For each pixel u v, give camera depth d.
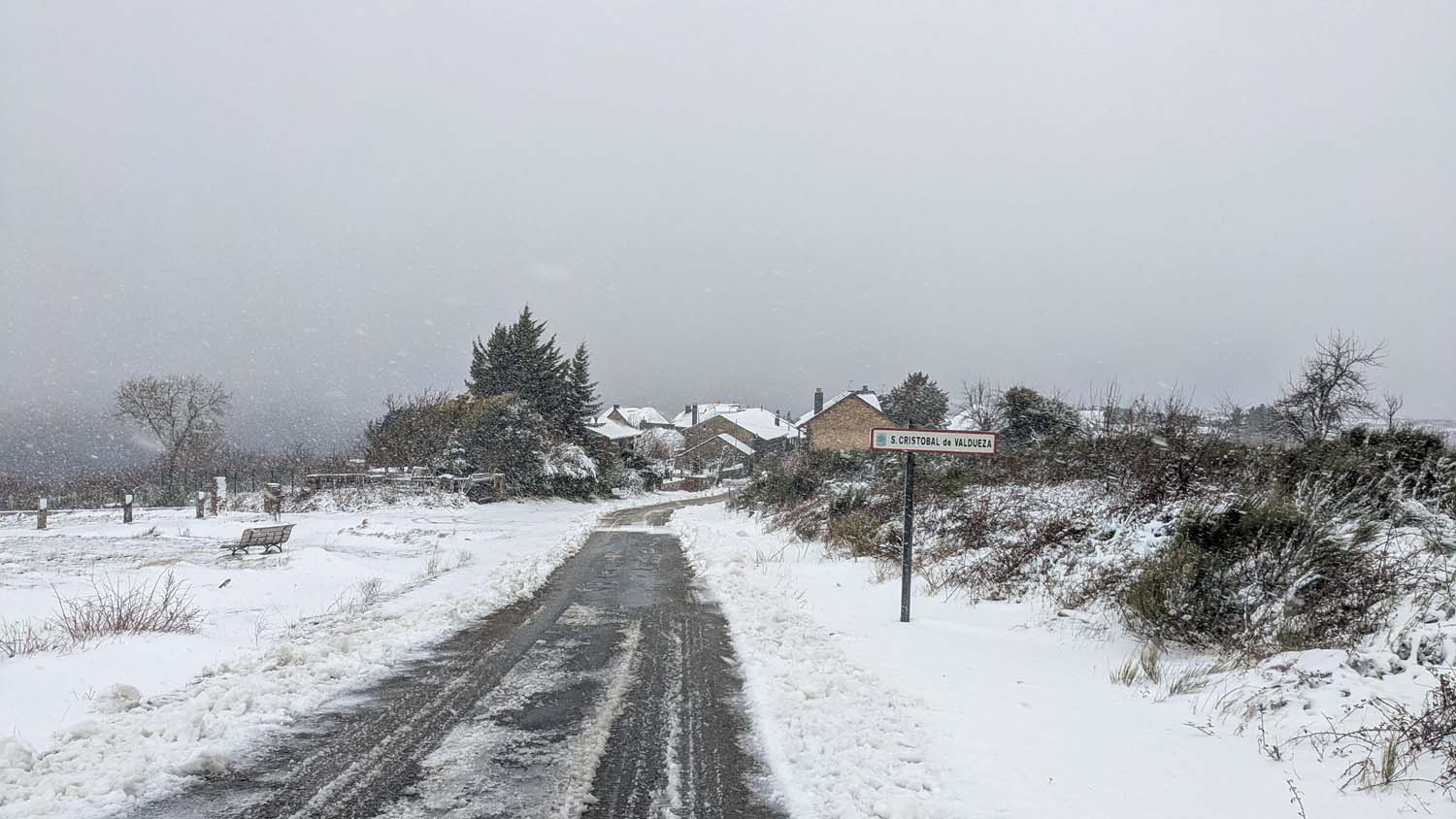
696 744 5.68
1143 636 8.30
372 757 5.37
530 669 7.87
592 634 9.64
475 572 15.66
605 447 61.94
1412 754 4.69
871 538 17.03
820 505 23.80
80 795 4.65
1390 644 6.30
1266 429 18.38
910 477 10.62
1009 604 11.03
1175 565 8.34
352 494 37.56
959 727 5.97
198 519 31.58
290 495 39.12
